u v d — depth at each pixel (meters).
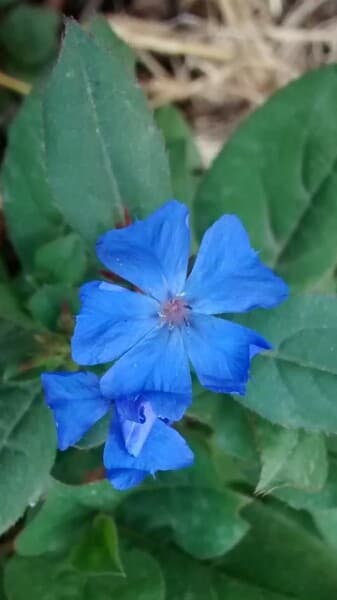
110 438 0.06
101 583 0.09
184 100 0.13
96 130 0.08
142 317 0.07
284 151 0.09
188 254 0.07
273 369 0.07
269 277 0.06
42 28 0.12
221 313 0.07
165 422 0.06
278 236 0.10
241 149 0.10
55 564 0.09
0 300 0.09
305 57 0.13
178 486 0.09
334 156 0.09
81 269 0.09
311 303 0.07
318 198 0.09
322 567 0.10
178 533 0.09
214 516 0.09
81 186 0.08
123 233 0.06
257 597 0.09
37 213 0.10
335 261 0.09
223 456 0.09
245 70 0.13
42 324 0.08
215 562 0.10
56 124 0.08
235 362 0.07
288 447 0.08
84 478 0.09
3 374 0.08
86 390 0.07
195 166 0.12
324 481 0.08
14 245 0.10
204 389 0.08
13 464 0.08
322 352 0.07
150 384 0.07
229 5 0.13
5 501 0.08
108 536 0.09
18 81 0.12
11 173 0.10
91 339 0.06
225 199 0.10
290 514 0.10
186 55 0.13
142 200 0.08
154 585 0.09
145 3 0.13
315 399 0.07
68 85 0.08
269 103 0.09
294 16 0.13
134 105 0.08
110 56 0.08
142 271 0.07
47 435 0.08
